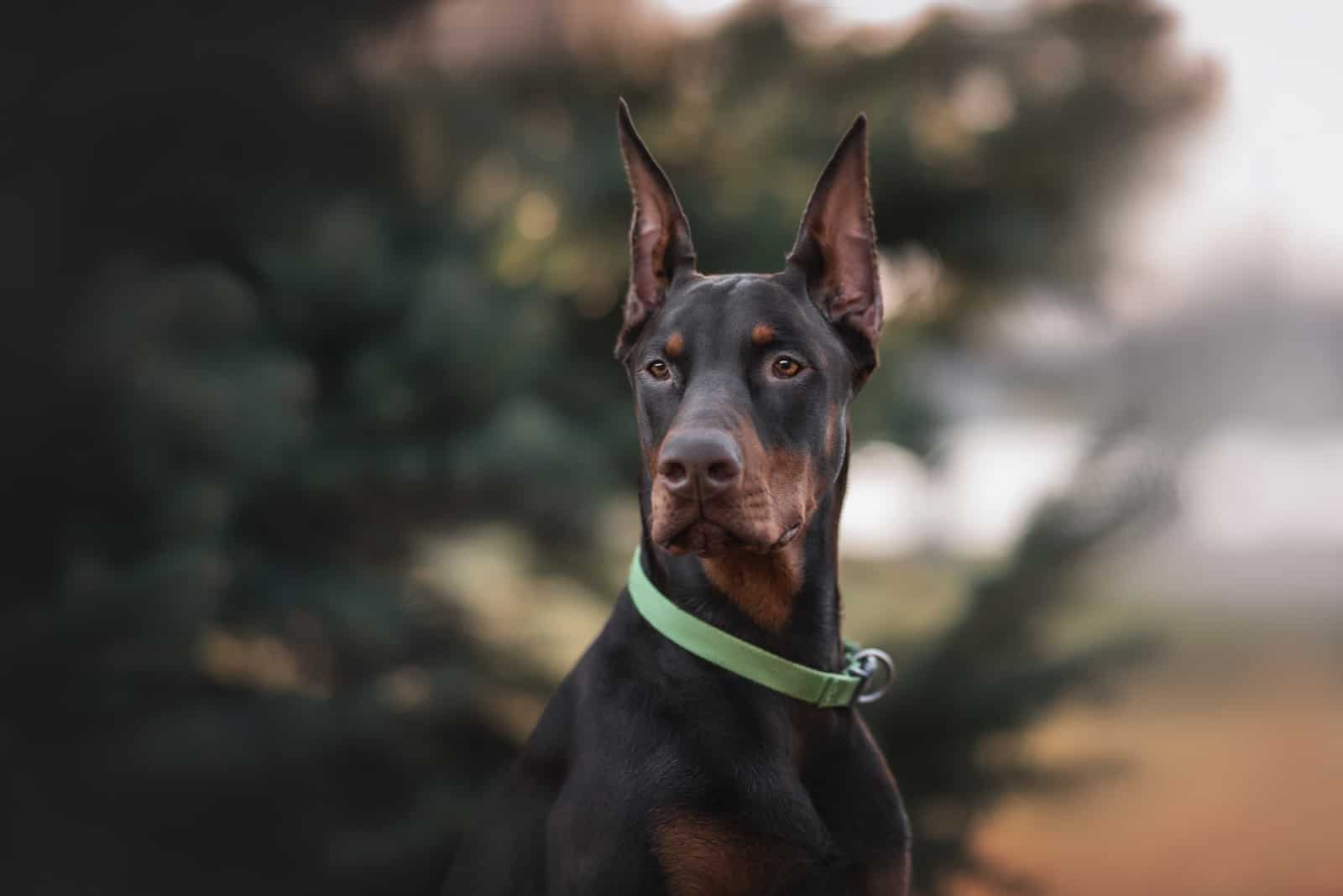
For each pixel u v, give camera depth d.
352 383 8.02
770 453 3.50
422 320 7.89
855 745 3.72
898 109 8.84
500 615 7.64
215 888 7.75
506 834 3.68
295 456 7.85
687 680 3.54
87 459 7.57
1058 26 9.18
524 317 8.05
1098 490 7.33
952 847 7.42
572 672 3.83
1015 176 9.28
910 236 9.33
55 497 7.66
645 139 8.86
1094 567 7.36
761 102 8.98
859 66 9.27
